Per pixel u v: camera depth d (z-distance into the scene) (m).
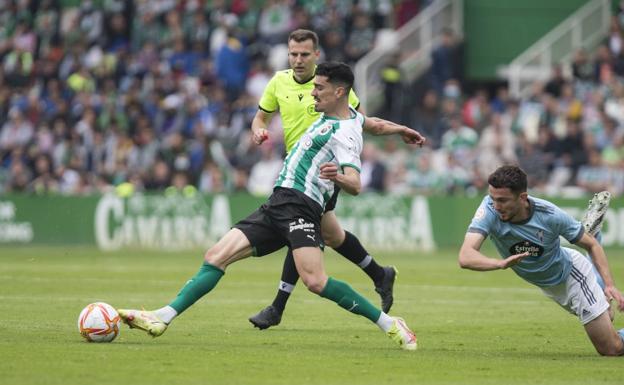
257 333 26.95
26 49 83.06
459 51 75.88
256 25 80.38
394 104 72.19
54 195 68.50
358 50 77.50
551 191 66.56
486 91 85.69
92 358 21.34
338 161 23.41
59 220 68.31
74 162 72.38
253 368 20.61
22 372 19.48
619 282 45.09
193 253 63.66
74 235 68.25
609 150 68.19
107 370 19.91
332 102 23.70
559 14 85.56
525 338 26.88
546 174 67.44
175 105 73.62
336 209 64.81
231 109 73.62
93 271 48.72
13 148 75.25
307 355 22.70
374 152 66.81
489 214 22.72
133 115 74.00
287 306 34.38
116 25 82.19
